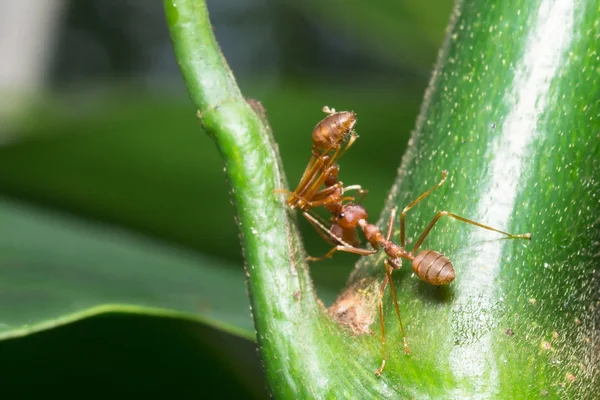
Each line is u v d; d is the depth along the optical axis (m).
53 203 0.25
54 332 0.16
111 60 1.21
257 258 0.14
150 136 0.22
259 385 0.17
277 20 1.16
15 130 0.22
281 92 0.22
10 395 0.16
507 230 0.14
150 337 0.16
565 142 0.14
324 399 0.14
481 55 0.15
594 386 0.14
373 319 0.14
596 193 0.14
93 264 0.18
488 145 0.14
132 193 0.24
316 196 0.18
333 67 1.12
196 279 0.19
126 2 1.22
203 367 0.17
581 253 0.14
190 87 0.14
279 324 0.14
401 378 0.14
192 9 0.14
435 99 0.15
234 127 0.14
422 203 0.14
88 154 0.23
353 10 0.26
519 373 0.14
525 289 0.14
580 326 0.14
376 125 0.23
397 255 0.14
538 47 0.14
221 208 0.26
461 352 0.14
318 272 0.27
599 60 0.14
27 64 0.42
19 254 0.18
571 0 0.14
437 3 0.25
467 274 0.14
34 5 0.42
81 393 0.16
